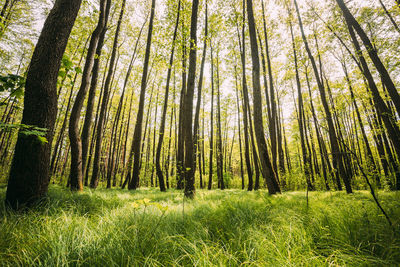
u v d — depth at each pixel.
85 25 9.84
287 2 14.02
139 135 10.77
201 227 2.42
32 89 3.16
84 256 1.61
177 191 9.77
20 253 1.59
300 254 1.71
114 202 4.22
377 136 14.18
